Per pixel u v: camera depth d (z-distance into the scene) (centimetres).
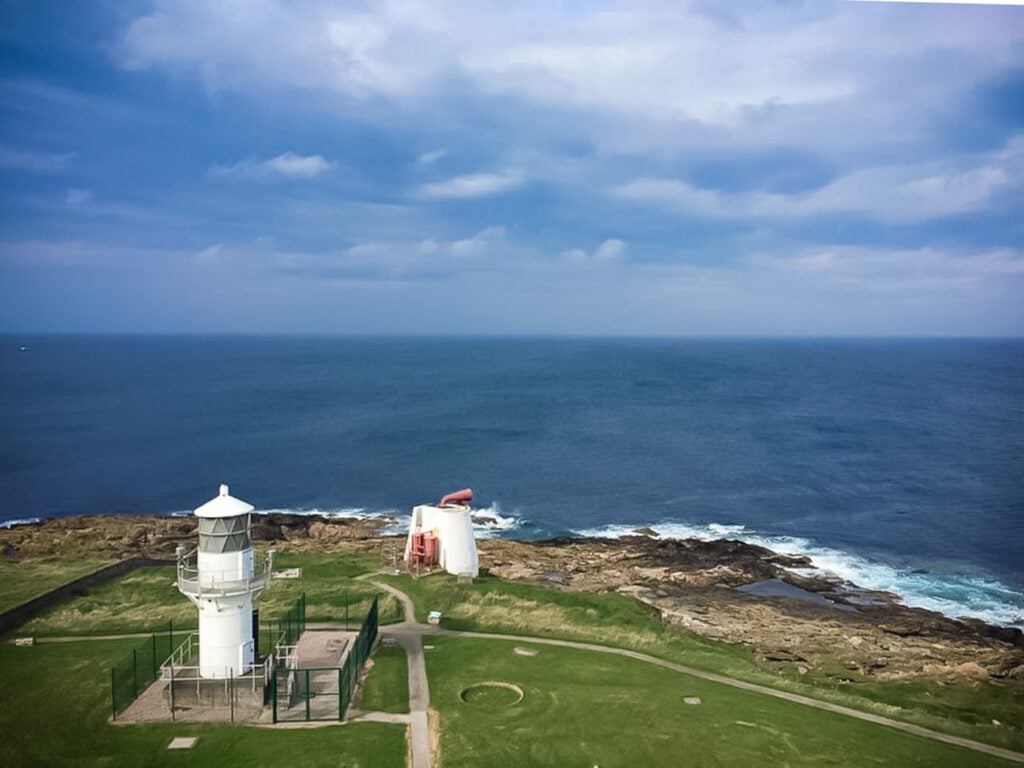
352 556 6462
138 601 4828
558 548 7600
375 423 15962
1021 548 7962
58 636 4209
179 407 18075
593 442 14100
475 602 5047
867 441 14225
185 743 2930
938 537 8344
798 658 4478
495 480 11131
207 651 3253
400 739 3019
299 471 11544
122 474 11131
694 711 3384
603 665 4041
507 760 2875
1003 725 3528
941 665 4469
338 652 3988
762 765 2912
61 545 6981
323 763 2792
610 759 2912
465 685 3631
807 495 10281
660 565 7031
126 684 3384
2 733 2992
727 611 5684
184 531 7706
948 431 15275
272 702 3266
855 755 3047
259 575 3309
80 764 2762
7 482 10612
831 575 7012
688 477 11369
